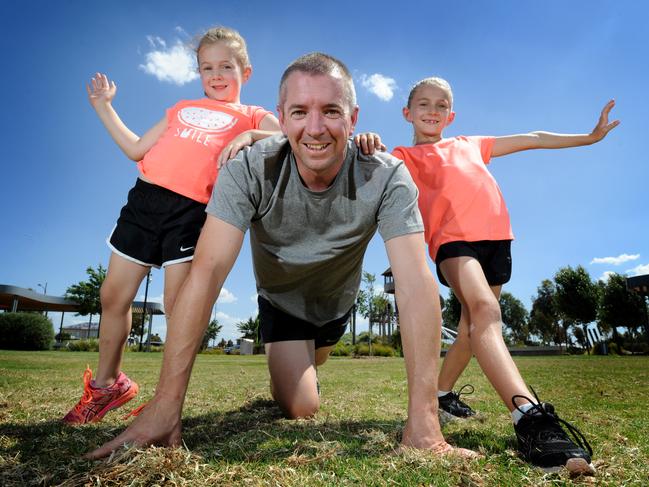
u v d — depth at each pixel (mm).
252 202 1927
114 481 1200
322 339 3232
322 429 2104
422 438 1561
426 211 2508
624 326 28531
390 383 4902
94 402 2381
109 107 2775
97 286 34938
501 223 2441
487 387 4480
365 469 1360
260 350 32188
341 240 2152
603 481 1345
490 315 2010
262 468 1362
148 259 2432
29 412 2594
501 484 1283
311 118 1731
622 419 2609
